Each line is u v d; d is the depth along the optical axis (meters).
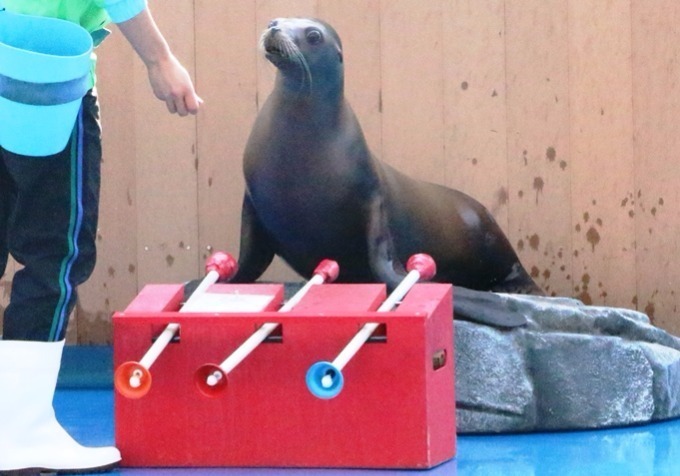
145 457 10.56
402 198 15.91
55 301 9.98
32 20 9.48
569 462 11.04
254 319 10.34
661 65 17.67
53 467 10.03
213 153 18.64
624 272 17.98
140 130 18.73
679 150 17.59
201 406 10.48
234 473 10.19
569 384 13.20
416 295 10.74
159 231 18.77
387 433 10.23
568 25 18.03
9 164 9.82
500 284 17.47
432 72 18.34
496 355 13.00
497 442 12.37
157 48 10.45
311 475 10.03
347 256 15.38
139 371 9.51
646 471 10.52
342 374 9.91
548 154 18.14
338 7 18.44
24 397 9.91
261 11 18.52
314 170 14.56
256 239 15.59
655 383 13.82
